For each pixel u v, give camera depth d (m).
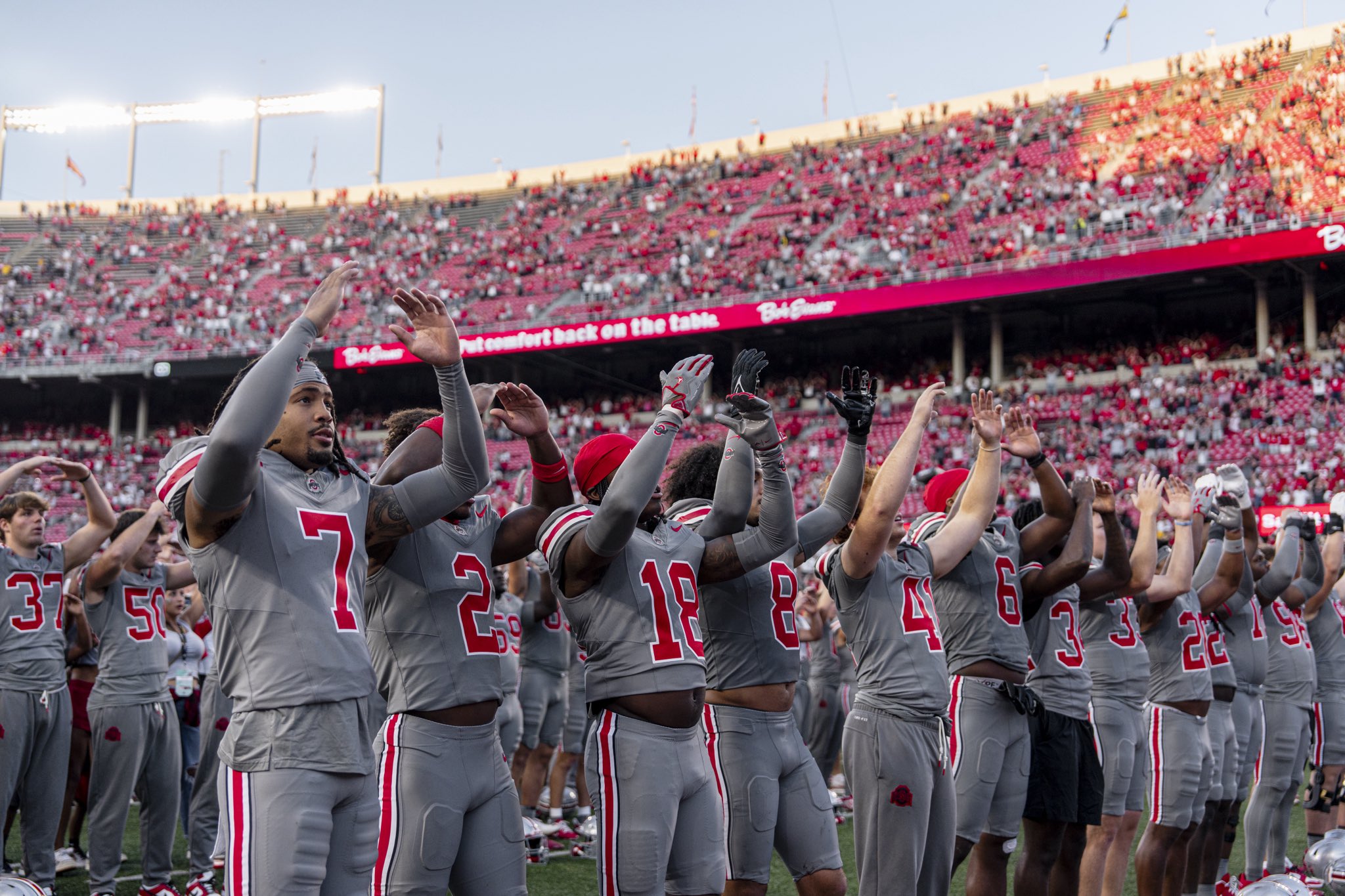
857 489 4.36
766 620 4.01
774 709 4.00
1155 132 27.78
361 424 32.03
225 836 2.81
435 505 3.20
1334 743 8.00
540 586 7.31
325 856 2.81
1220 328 25.48
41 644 5.61
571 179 36.28
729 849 3.90
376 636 3.44
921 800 4.13
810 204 31.06
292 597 2.88
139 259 36.66
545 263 32.72
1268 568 7.37
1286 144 25.30
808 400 27.86
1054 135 29.22
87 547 5.82
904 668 4.21
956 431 24.95
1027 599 4.93
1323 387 21.73
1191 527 5.83
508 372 31.42
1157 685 5.74
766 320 26.25
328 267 35.25
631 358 30.44
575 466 3.96
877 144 32.16
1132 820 5.55
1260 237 22.02
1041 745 4.77
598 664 3.63
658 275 30.23
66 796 6.91
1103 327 26.64
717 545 3.92
